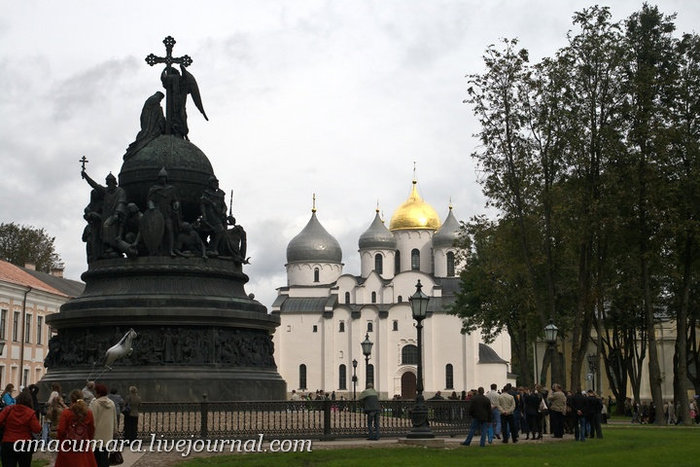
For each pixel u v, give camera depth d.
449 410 34.31
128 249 37.12
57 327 36.75
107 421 18.81
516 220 50.06
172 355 34.94
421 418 29.94
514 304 64.31
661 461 25.17
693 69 51.41
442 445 29.27
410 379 131.38
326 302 138.12
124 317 35.00
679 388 53.22
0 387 73.88
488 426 31.20
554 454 27.59
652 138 48.44
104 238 37.75
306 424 31.59
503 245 51.72
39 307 82.19
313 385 133.88
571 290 59.16
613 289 59.50
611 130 47.66
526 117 48.75
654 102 49.31
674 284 61.53
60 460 16.11
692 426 50.53
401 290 136.62
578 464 24.02
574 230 47.88
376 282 138.00
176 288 36.75
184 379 34.41
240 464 22.64
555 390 36.47
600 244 50.22
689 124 51.47
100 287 37.31
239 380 35.38
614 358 74.31
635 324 70.00
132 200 38.81
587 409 35.34
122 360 34.72
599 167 48.56
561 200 47.94
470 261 74.19
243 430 28.53
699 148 50.25
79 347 35.69
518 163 48.75
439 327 131.00
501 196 49.50
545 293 60.09
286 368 135.00
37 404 26.47
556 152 48.22
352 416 32.16
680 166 51.03
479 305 75.44
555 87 48.31
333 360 133.88
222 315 35.81
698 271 56.25
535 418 35.47
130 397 26.92
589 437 37.69
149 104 40.53
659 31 50.84
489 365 129.88
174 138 39.97
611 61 48.03
